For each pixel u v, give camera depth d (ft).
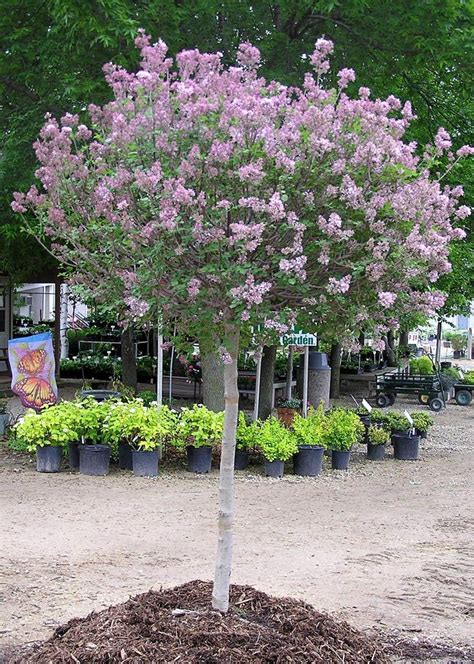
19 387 35.88
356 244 12.03
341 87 12.99
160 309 12.63
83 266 13.52
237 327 12.61
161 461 34.47
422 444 44.52
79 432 32.17
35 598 17.08
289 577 19.26
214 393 39.06
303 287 11.96
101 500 27.35
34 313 84.38
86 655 11.79
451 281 41.55
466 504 29.19
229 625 12.73
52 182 13.23
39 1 34.06
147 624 12.74
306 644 12.44
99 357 71.46
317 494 30.09
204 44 35.17
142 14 31.71
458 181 38.52
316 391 46.14
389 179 12.22
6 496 27.61
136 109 12.60
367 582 19.15
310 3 33.45
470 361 131.13
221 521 13.30
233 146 11.64
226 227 11.82
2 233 43.60
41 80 35.09
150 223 11.48
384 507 28.27
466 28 34.78
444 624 16.37
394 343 84.17
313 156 11.78
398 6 33.86
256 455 36.47
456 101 40.27
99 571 19.19
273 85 13.10
